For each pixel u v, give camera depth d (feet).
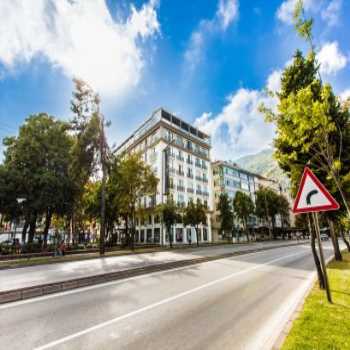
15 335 13.35
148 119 148.05
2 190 68.44
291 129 16.25
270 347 10.95
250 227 181.47
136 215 88.07
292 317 14.16
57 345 12.15
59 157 80.23
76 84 66.13
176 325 14.51
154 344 12.14
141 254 60.39
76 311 17.17
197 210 102.37
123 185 80.53
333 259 44.16
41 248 63.16
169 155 132.87
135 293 21.91
